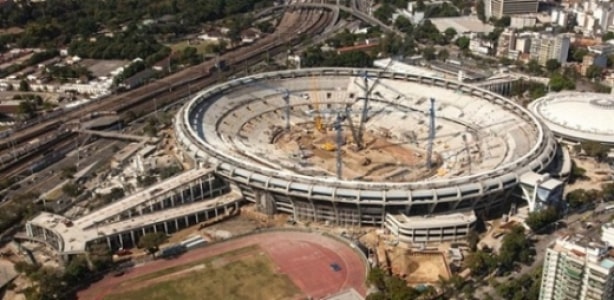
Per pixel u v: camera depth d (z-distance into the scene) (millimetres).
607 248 185000
